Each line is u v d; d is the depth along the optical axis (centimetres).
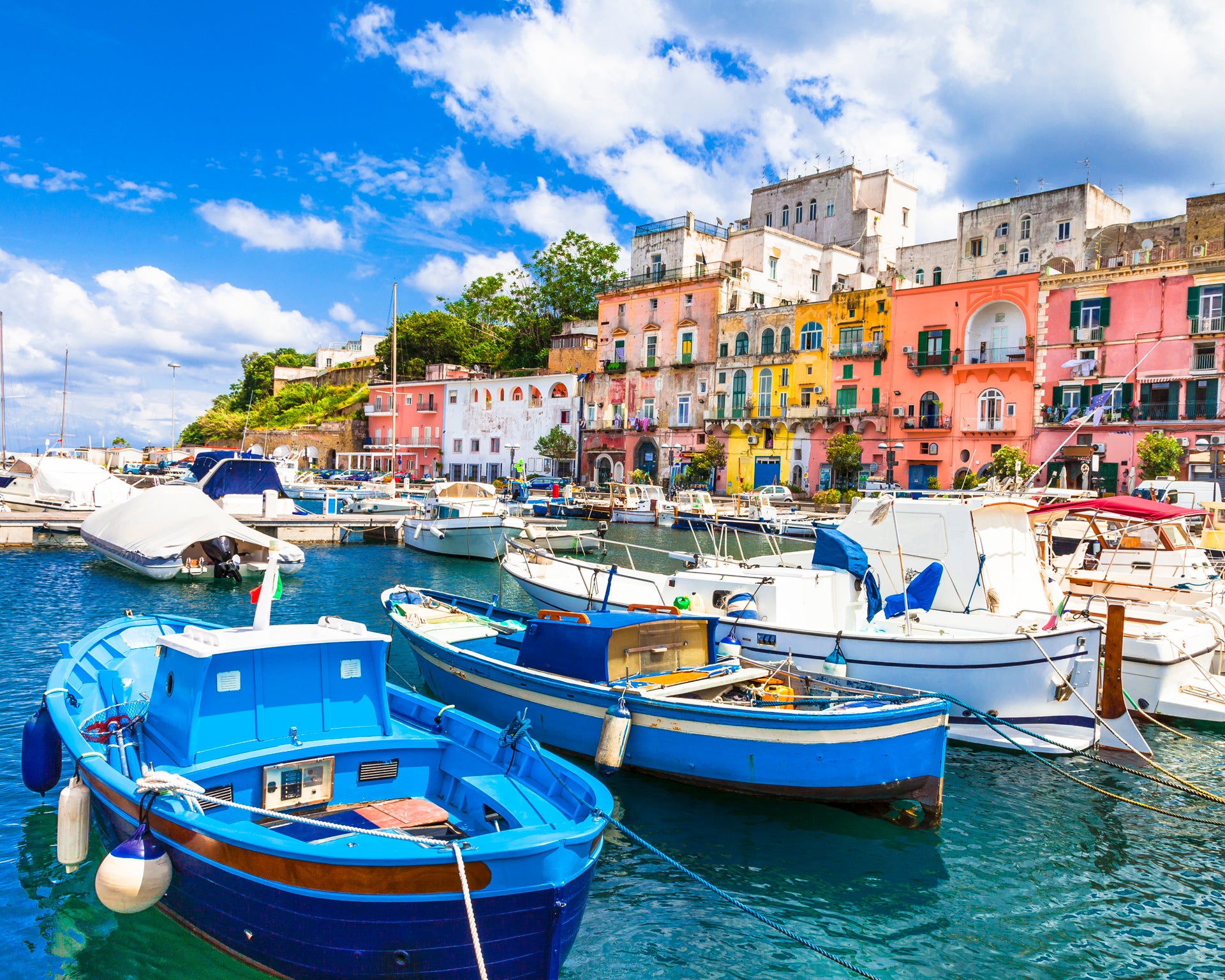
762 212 6975
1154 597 1745
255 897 607
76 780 750
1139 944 756
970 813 1012
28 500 3612
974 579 1430
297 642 733
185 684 717
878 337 5031
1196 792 1040
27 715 1175
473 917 566
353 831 600
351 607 2064
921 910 801
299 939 598
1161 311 4041
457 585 2494
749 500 4775
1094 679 1235
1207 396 3912
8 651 1505
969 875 866
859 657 1238
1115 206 5384
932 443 4797
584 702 1025
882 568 1544
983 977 704
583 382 6544
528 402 6806
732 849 898
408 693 910
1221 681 1434
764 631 1304
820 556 1435
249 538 2317
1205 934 773
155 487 2597
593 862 625
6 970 653
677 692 1018
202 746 695
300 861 577
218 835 609
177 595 2114
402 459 7781
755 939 743
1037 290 4406
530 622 1126
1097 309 4219
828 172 6531
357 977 591
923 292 4812
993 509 1491
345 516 3600
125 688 934
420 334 8469
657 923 760
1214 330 3891
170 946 680
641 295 6238
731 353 5734
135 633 1116
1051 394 4366
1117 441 4138
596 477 6400
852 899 814
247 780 709
